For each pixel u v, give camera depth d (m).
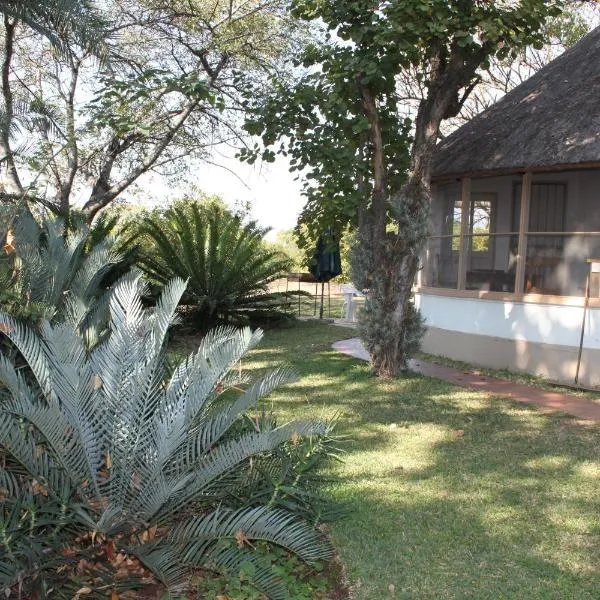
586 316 10.42
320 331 16.77
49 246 8.38
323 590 4.19
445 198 13.41
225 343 4.50
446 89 10.24
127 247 15.34
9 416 3.98
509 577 4.30
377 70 9.79
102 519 3.69
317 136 10.52
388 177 11.36
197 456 4.28
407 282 10.59
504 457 6.69
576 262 11.29
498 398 9.30
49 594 3.81
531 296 11.18
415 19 9.48
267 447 4.07
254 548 4.20
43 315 6.76
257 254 17.53
